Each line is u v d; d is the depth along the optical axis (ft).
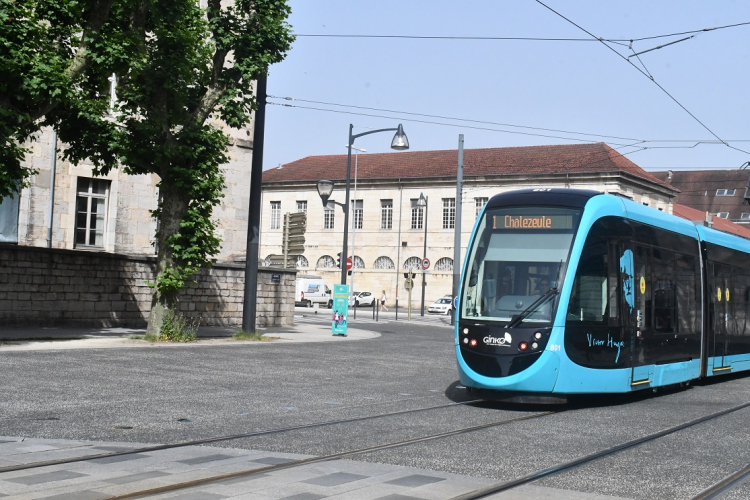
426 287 248.73
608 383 46.98
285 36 81.82
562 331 44.19
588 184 222.48
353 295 249.14
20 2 65.26
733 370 66.49
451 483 25.22
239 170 118.73
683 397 54.13
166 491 22.94
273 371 59.36
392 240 254.68
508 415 41.96
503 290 45.55
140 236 107.24
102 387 46.19
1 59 62.28
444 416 40.57
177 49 78.38
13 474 24.45
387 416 39.73
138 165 78.84
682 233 58.49
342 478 25.38
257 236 90.53
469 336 45.32
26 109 67.41
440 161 255.29
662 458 31.01
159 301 80.84
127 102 80.07
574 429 37.68
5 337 73.92
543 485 25.63
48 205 98.58
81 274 90.99
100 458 27.25
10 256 85.05
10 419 34.83
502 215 47.47
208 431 33.68
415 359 76.59
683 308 57.36
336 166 270.46
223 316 109.09
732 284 67.21
